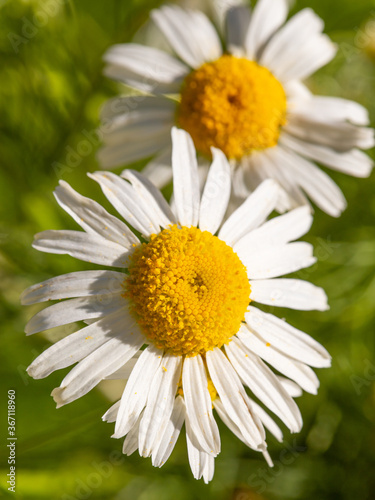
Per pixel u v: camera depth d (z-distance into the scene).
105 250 0.18
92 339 0.17
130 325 0.18
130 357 0.17
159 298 0.17
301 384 0.18
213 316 0.18
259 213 0.19
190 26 0.20
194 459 0.17
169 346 0.18
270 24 0.20
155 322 0.18
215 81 0.20
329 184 0.20
